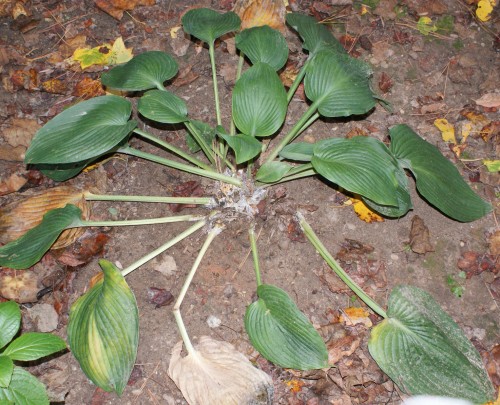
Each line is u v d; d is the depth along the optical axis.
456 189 1.42
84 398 1.33
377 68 1.67
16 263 1.36
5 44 1.70
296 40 1.71
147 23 1.74
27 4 1.76
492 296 1.42
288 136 1.48
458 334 1.30
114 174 1.55
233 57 1.69
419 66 1.68
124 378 1.24
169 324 1.40
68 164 1.45
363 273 1.44
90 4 1.76
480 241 1.48
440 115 1.61
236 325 1.40
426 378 1.27
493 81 1.66
